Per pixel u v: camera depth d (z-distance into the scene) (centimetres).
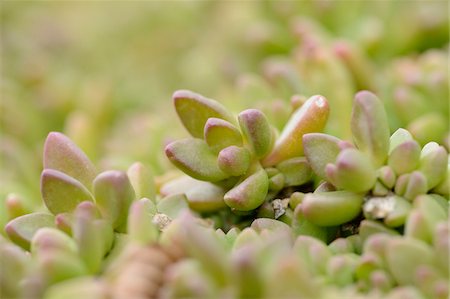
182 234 16
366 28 25
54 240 16
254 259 15
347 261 17
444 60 23
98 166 22
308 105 18
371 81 22
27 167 23
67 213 17
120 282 15
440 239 16
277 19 26
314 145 18
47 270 16
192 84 28
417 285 16
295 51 24
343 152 17
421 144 21
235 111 22
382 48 25
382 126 17
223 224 19
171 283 15
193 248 15
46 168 18
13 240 18
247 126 18
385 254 17
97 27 31
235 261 15
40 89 27
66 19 32
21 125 26
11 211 19
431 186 17
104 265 17
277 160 19
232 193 18
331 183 18
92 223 16
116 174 17
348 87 21
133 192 18
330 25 25
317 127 18
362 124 18
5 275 16
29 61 28
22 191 22
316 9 25
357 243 17
